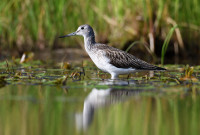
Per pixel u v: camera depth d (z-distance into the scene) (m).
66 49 19.95
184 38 18.89
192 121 8.09
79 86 11.27
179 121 8.10
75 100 9.91
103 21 19.08
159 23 18.27
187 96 10.34
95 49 13.49
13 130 7.47
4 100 9.82
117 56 13.04
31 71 14.60
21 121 8.06
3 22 18.91
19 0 18.73
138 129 7.61
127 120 8.20
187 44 18.97
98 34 19.22
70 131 7.47
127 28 18.86
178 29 18.27
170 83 11.95
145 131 7.48
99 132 7.43
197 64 16.69
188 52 18.88
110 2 18.84
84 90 11.22
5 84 11.98
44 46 19.67
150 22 18.05
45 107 9.17
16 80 12.55
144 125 7.85
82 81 12.24
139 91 10.95
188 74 12.58
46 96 10.30
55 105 9.37
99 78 13.12
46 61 17.69
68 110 8.93
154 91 10.96
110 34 19.25
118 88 11.39
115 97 10.27
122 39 19.00
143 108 9.12
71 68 15.42
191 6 18.03
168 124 7.91
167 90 11.02
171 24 18.16
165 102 9.68
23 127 7.66
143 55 18.58
